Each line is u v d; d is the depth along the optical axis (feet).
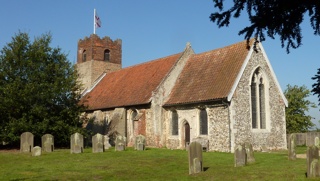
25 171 55.36
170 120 104.73
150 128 104.68
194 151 52.65
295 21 22.57
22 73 95.76
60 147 103.55
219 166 59.06
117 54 155.84
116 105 115.85
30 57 97.45
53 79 99.50
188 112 98.37
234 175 49.39
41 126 93.76
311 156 46.75
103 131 121.80
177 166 59.52
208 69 102.89
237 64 94.02
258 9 22.75
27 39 98.78
